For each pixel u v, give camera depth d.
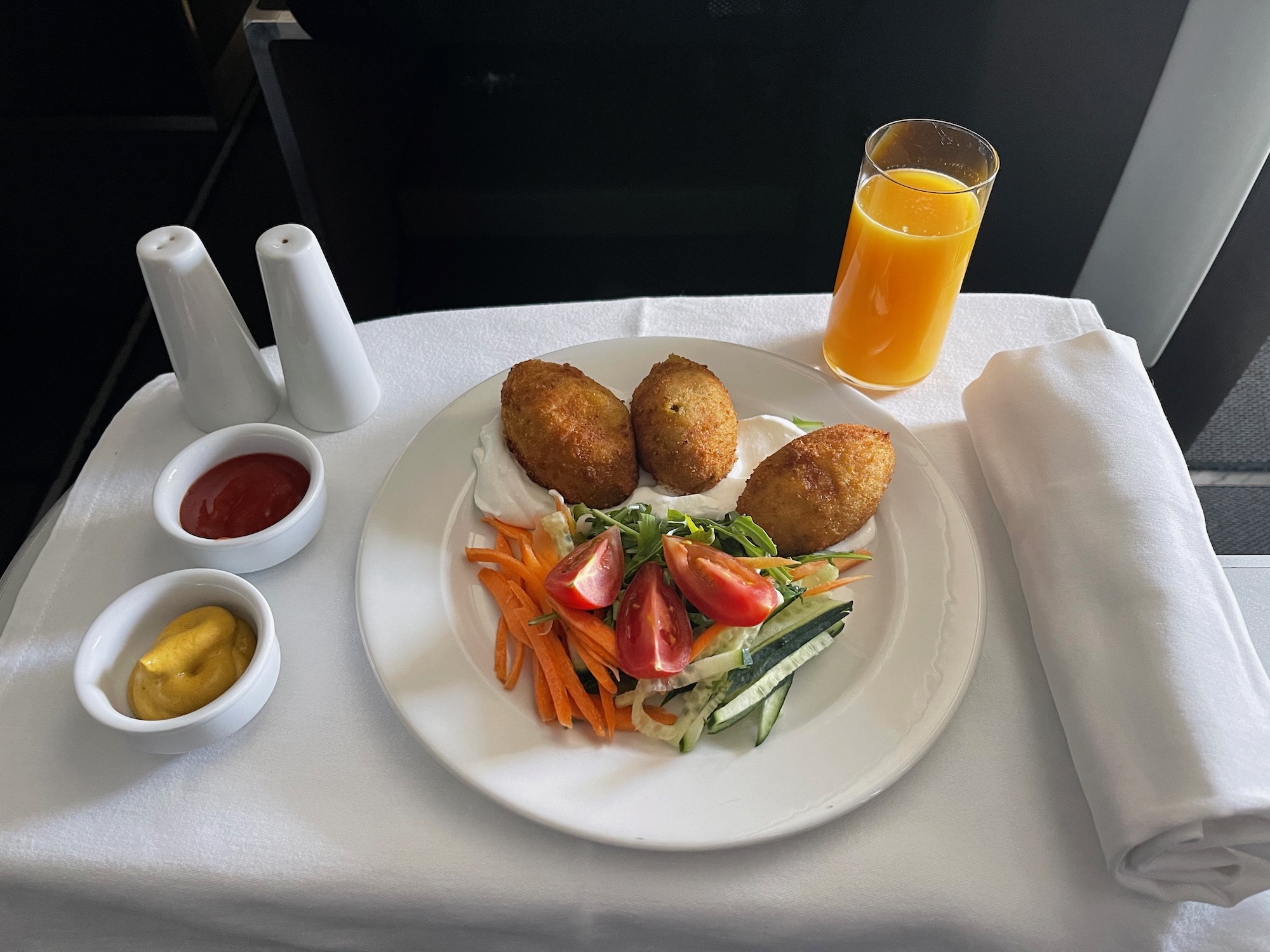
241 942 0.33
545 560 0.38
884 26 0.68
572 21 0.69
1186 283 0.69
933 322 0.43
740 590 0.34
